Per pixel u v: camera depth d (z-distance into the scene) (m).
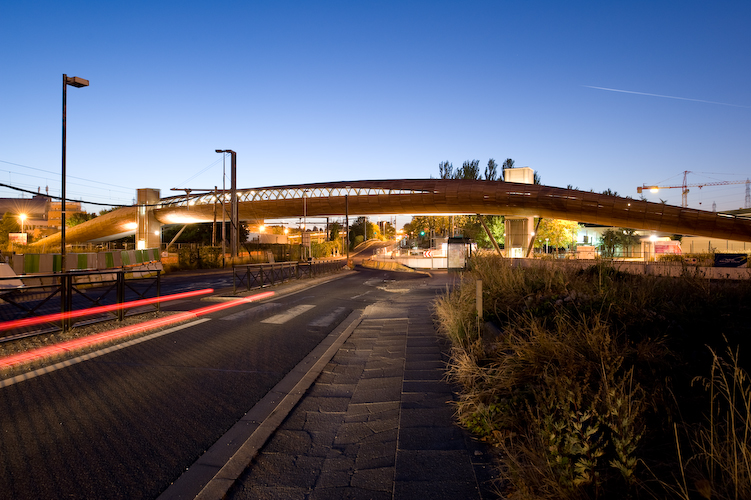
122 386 5.00
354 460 3.29
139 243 70.19
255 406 4.49
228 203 70.62
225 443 3.60
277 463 3.29
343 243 106.19
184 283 21.62
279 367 6.02
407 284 21.92
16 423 3.91
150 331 8.31
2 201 116.12
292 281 21.64
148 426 3.91
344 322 10.00
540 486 2.43
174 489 2.87
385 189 61.59
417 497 2.62
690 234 46.31
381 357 6.57
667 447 2.63
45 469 3.10
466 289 8.88
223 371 5.73
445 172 67.81
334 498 2.75
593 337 3.85
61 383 5.07
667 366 3.48
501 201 52.69
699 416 2.88
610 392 2.66
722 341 3.88
